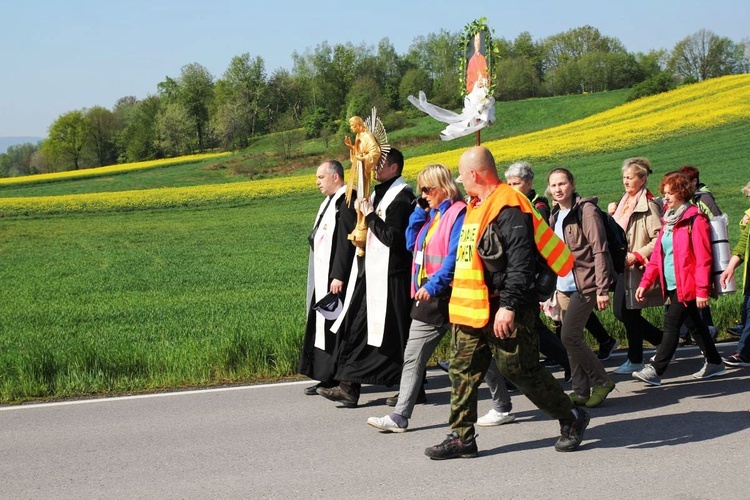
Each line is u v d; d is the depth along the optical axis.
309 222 31.42
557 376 7.46
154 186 58.59
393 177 6.44
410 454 5.13
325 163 7.05
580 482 4.50
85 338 10.33
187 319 11.87
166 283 18.23
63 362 7.40
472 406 5.03
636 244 7.08
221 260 22.41
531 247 4.69
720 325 9.15
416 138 68.69
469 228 4.87
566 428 5.10
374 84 104.69
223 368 7.55
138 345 8.90
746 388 6.65
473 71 8.06
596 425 5.75
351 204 6.64
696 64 101.50
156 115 106.00
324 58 120.62
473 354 4.99
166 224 32.25
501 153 41.84
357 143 6.35
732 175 30.38
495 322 4.71
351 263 6.60
